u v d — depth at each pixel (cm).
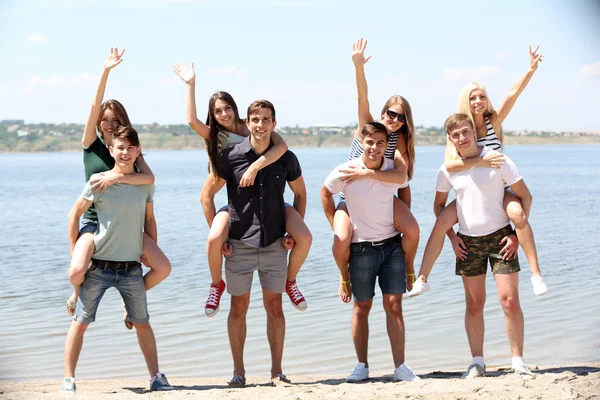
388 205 608
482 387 548
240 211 600
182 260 1480
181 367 759
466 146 595
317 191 3953
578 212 2447
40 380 700
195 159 15825
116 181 567
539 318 927
